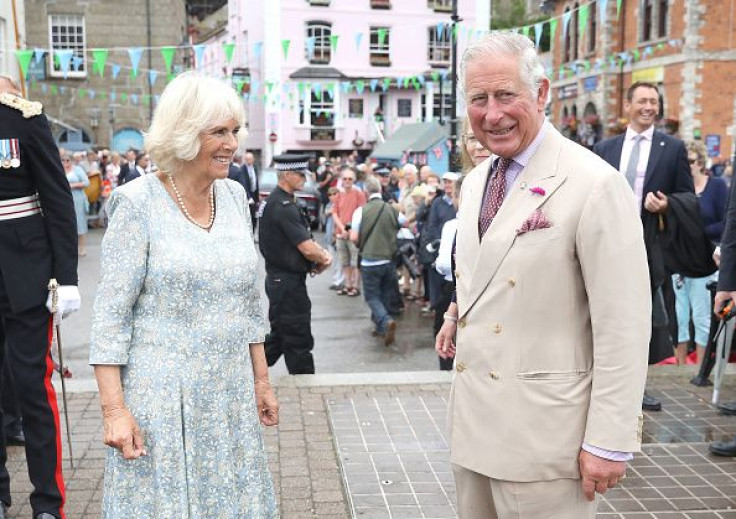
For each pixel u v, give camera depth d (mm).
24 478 4449
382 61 35156
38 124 3725
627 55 28344
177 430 2666
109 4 29141
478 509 2693
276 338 6590
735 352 5836
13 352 3777
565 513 2471
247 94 32438
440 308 5969
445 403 5719
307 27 34281
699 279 6758
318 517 4023
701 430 5191
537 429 2443
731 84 26797
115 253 2656
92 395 5840
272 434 5121
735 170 4562
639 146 5340
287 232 6273
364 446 4906
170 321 2699
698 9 26469
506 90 2400
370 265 9227
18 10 21547
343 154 35969
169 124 2652
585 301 2459
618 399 2332
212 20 50438
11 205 3729
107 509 2703
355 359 8336
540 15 51281
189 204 2785
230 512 2754
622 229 2332
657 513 4031
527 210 2443
